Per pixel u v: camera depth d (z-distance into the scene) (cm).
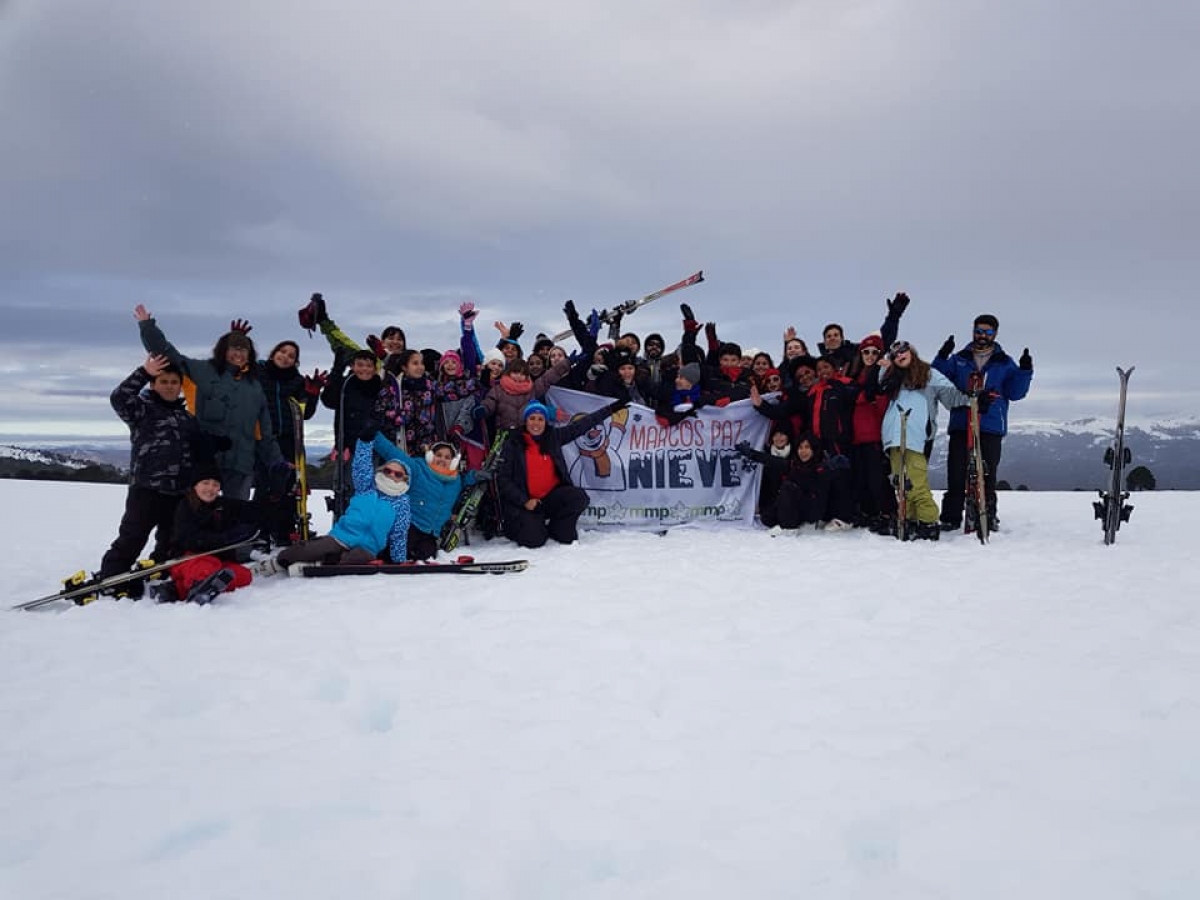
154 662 397
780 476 884
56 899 204
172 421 587
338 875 212
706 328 1000
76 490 1622
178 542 552
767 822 239
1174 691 343
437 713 328
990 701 335
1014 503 1246
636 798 253
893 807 247
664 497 911
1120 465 753
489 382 873
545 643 426
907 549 730
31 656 409
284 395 746
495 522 841
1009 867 214
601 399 914
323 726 317
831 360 901
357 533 648
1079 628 442
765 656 399
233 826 238
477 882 209
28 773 278
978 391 799
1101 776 265
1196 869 212
